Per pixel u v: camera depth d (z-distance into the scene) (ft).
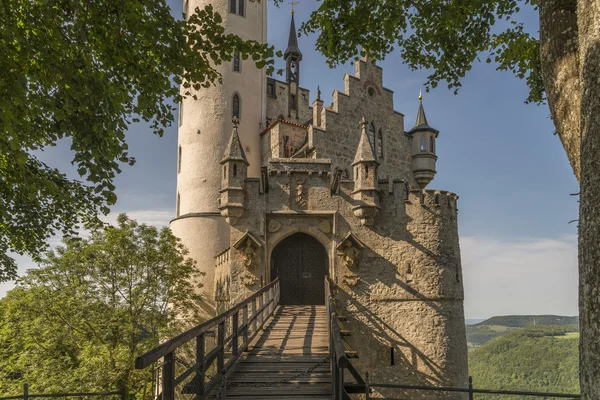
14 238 50.21
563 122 20.51
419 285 74.59
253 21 113.29
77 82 30.60
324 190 75.36
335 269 73.72
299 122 131.75
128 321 79.15
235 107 107.34
